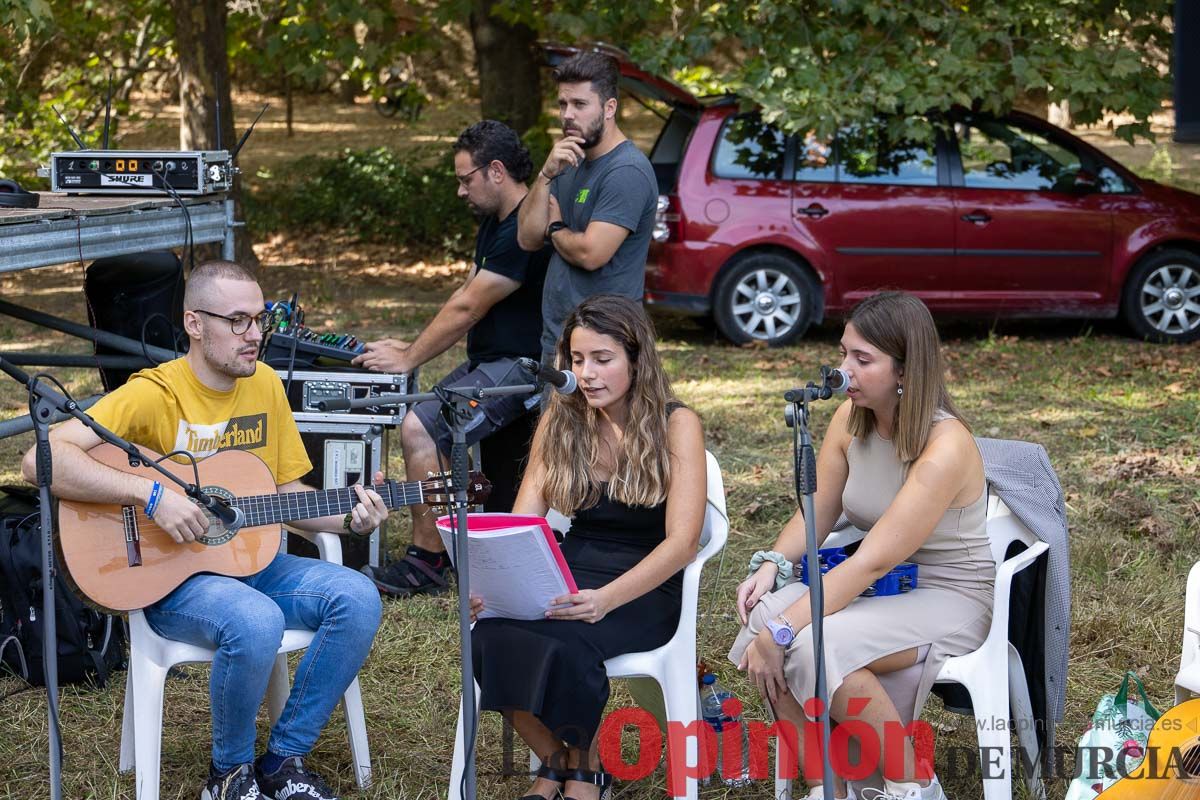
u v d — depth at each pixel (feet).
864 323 10.01
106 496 10.10
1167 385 25.41
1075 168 29.71
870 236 28.99
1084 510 18.07
